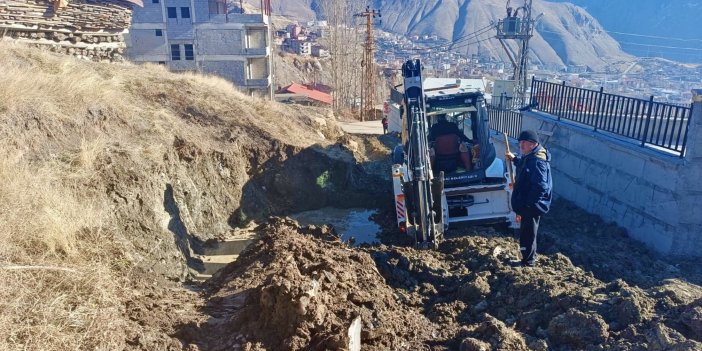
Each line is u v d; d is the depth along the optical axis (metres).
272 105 14.61
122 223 6.44
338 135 16.05
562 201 9.45
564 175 9.69
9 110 6.40
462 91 9.61
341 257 6.38
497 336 4.41
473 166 8.65
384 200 10.88
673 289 4.88
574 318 4.43
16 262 4.41
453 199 8.10
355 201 10.88
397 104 26.05
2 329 3.62
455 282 6.03
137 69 13.13
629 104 8.15
